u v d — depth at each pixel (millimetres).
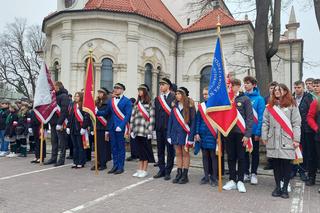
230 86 7555
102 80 21797
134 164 11109
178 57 25469
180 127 8055
